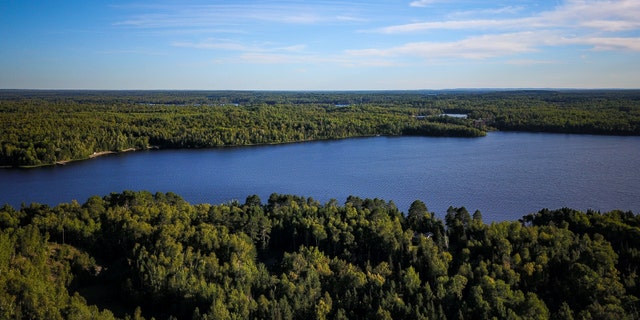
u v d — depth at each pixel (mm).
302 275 106438
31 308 87375
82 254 117250
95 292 109000
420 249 118125
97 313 89625
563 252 110625
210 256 111312
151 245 114188
